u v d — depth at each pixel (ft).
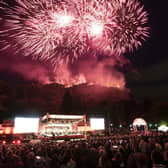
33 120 89.45
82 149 22.57
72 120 99.71
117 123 209.05
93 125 106.01
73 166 21.15
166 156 19.13
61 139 81.25
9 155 27.17
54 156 24.84
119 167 21.11
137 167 13.71
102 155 21.04
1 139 86.07
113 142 42.55
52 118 87.97
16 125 85.51
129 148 31.71
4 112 182.19
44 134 86.22
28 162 21.52
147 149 27.12
